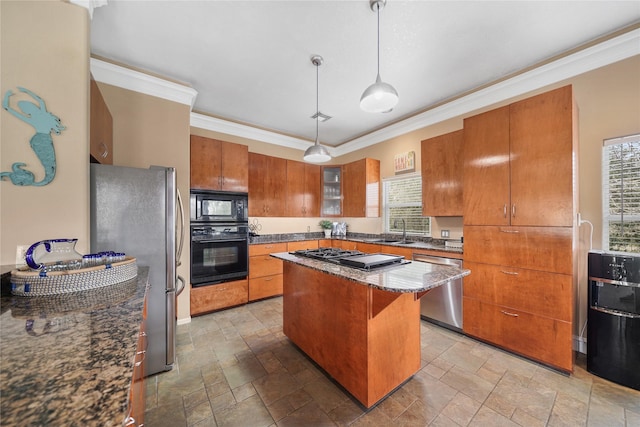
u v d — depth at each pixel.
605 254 1.88
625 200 2.06
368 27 2.00
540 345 2.05
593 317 1.92
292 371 2.01
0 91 1.38
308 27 2.00
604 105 2.14
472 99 2.98
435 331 2.68
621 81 2.07
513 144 2.21
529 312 2.11
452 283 2.65
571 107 1.93
